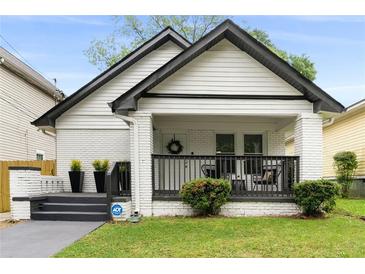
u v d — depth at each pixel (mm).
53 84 20250
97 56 23219
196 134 12336
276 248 5719
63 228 7535
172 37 12266
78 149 12172
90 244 6023
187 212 9180
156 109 9188
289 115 9539
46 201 9266
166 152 12172
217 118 11758
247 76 9328
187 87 9250
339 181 15266
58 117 12211
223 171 9945
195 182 8797
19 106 15344
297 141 9562
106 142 12180
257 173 9453
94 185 11977
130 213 8945
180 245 5934
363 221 8219
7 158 14242
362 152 14945
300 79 8906
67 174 12102
